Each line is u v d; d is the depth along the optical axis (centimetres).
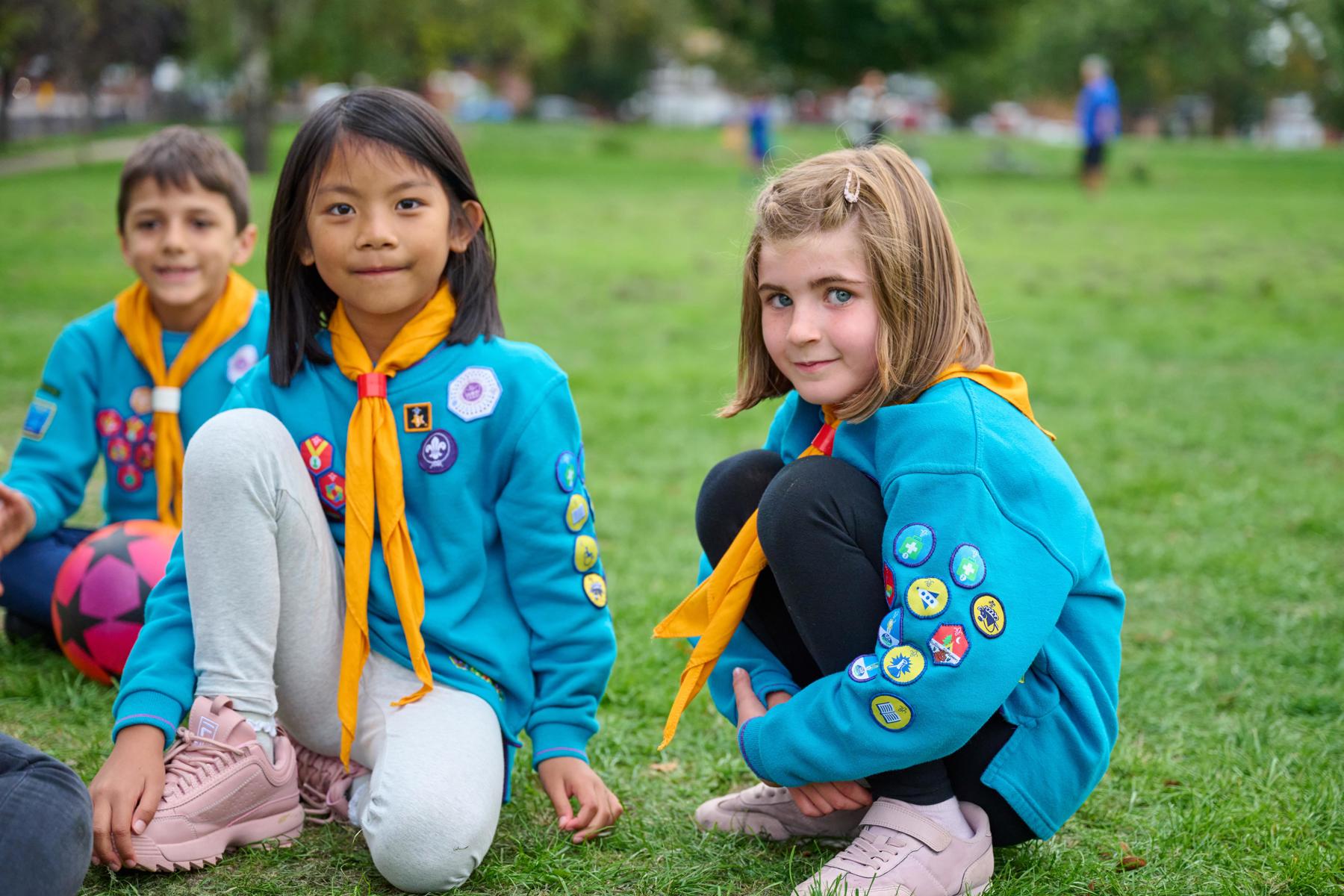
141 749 187
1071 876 194
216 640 191
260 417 194
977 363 191
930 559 172
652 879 194
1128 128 5088
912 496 176
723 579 191
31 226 1152
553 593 208
